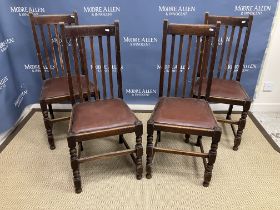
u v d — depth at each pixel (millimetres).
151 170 1688
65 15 1862
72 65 2125
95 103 1653
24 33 2094
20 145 1990
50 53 2152
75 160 1483
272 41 2096
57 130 2162
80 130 1427
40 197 1568
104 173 1736
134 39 2100
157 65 2205
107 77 2244
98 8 1993
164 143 2014
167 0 1946
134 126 1476
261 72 2227
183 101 1683
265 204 1533
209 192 1604
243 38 2055
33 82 2305
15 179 1690
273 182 1677
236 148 1931
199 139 1934
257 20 2014
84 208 1502
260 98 2363
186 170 1765
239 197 1574
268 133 2145
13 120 2160
